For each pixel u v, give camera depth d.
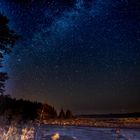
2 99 11.91
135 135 6.39
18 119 8.57
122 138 6.28
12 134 5.59
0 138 5.32
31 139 5.70
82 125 8.42
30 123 8.26
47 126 7.94
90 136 6.57
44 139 5.90
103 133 6.88
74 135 6.69
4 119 7.39
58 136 6.35
